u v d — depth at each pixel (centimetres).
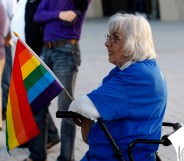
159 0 2920
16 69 488
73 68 673
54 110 980
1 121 874
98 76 1354
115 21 424
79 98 420
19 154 762
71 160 695
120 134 419
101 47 1894
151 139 418
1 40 832
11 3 866
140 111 416
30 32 711
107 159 427
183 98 1082
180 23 2691
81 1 675
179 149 423
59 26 670
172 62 1521
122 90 413
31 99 487
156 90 420
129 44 420
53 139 770
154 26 2595
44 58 685
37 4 710
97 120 417
